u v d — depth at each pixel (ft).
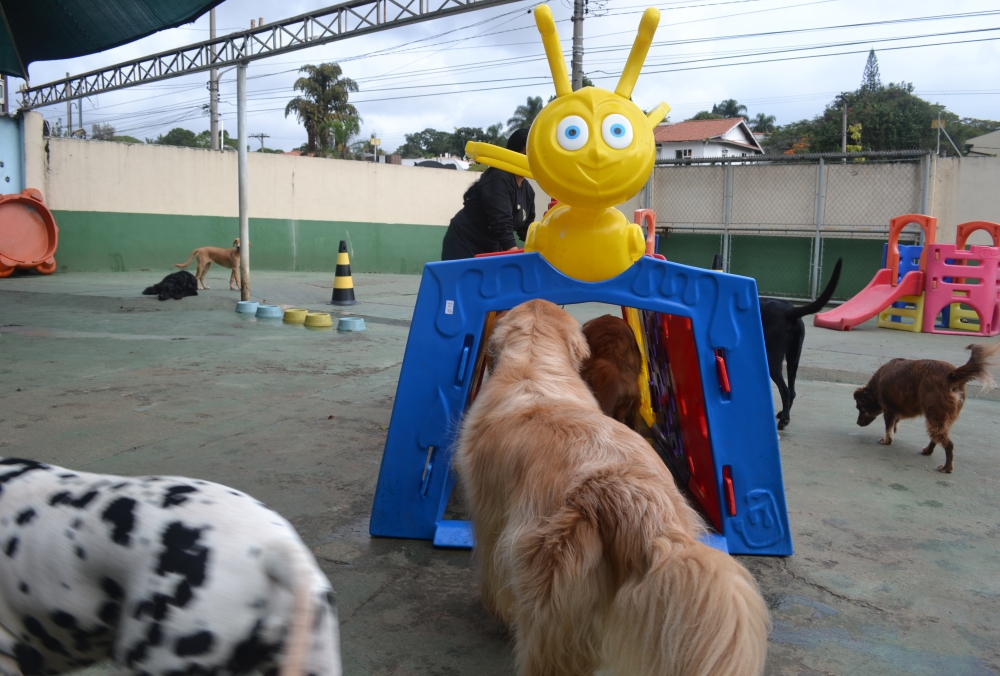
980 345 15.43
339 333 30.32
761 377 11.57
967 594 10.56
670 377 14.61
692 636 5.72
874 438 18.38
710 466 12.16
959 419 20.20
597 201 10.70
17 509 5.45
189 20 27.22
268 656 4.88
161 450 15.51
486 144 12.61
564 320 9.71
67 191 50.49
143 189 53.47
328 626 4.97
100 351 25.00
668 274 11.49
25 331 28.37
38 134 48.73
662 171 52.54
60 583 5.18
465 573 10.92
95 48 29.73
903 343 31.32
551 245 11.48
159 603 4.78
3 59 30.32
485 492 8.18
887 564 11.47
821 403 21.99
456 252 18.03
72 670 5.70
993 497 14.39
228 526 4.99
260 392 20.56
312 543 11.69
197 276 43.39
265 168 57.88
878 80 226.79
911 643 9.29
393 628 9.42
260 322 32.48
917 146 154.10
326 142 148.15
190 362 23.89
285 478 14.26
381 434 17.15
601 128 10.53
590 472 6.97
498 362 9.33
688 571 5.90
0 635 5.50
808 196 47.62
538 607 6.66
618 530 6.53
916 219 35.42
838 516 13.35
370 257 63.72
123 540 4.99
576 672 6.80
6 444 15.43
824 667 8.74
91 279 46.65
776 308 18.62
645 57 11.23
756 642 5.76
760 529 11.66
